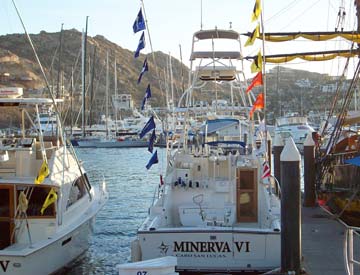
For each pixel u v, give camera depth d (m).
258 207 12.54
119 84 151.88
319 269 10.05
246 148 14.98
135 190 29.94
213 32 13.51
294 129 51.66
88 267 13.70
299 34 20.28
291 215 9.59
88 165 47.19
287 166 9.62
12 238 11.41
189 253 10.25
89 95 82.19
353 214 14.89
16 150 12.16
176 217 12.91
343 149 17.55
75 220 12.95
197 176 13.84
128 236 17.48
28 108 13.40
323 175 17.86
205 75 14.21
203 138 16.16
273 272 9.63
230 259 10.23
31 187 11.57
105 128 78.75
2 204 11.49
